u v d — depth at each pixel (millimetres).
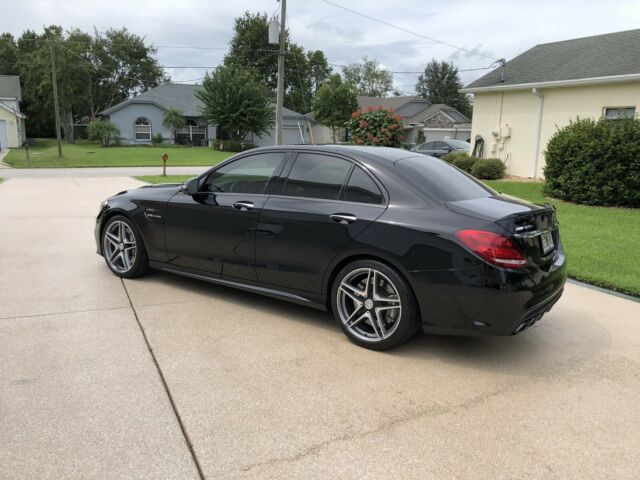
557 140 12164
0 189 14094
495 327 3242
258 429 2637
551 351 3711
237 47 60312
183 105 44406
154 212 4891
